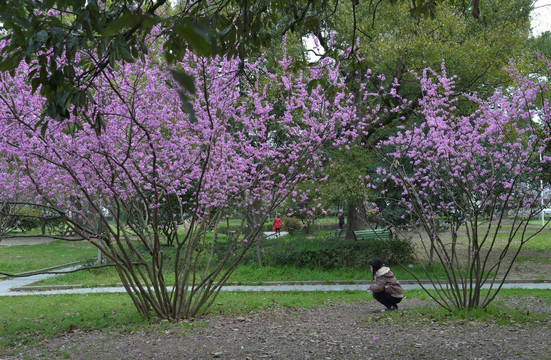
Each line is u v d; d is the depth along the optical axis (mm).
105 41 2904
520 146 7828
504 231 28328
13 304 11445
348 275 14969
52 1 2938
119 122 7148
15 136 6781
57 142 7250
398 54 14422
